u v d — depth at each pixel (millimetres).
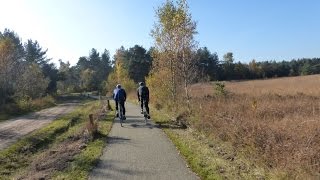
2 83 47219
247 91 39938
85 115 30734
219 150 12438
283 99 26609
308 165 8375
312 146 9570
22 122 27234
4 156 14656
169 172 10211
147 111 20812
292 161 8727
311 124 11867
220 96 28969
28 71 62375
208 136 14711
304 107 19703
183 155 12250
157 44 27344
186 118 19672
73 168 11148
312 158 8805
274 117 15828
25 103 42781
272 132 11391
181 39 25281
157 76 29812
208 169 10188
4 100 43375
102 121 22875
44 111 39250
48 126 23406
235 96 30266
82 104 51781
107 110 32156
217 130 14250
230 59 116438
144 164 11188
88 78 118438
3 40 52031
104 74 137125
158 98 30250
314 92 34625
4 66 48062
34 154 15688
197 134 15688
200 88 39031
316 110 18422
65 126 23234
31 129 22859
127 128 19078
